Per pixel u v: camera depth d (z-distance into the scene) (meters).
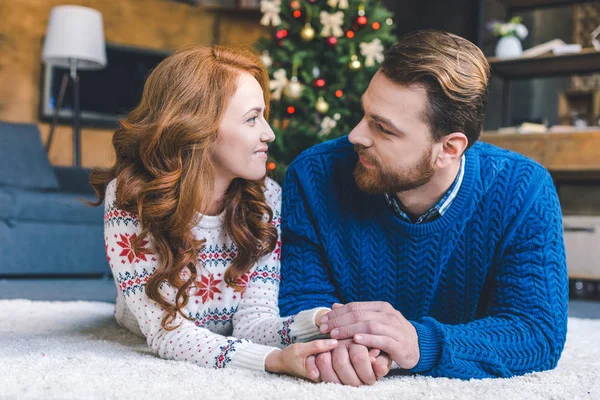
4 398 0.82
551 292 1.12
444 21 4.98
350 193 1.25
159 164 1.13
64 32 4.68
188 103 1.12
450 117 1.06
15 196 3.57
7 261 3.53
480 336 1.05
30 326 1.58
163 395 0.86
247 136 1.13
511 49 4.06
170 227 1.13
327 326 1.01
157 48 5.93
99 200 1.28
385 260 1.22
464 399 0.89
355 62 3.00
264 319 1.19
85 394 0.85
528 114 4.93
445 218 1.16
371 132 1.09
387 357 0.98
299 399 0.85
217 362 1.06
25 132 4.27
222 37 6.17
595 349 1.54
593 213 3.99
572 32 4.64
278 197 1.30
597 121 4.27
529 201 1.17
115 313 1.53
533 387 0.99
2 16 5.30
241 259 1.20
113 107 5.66
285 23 3.18
